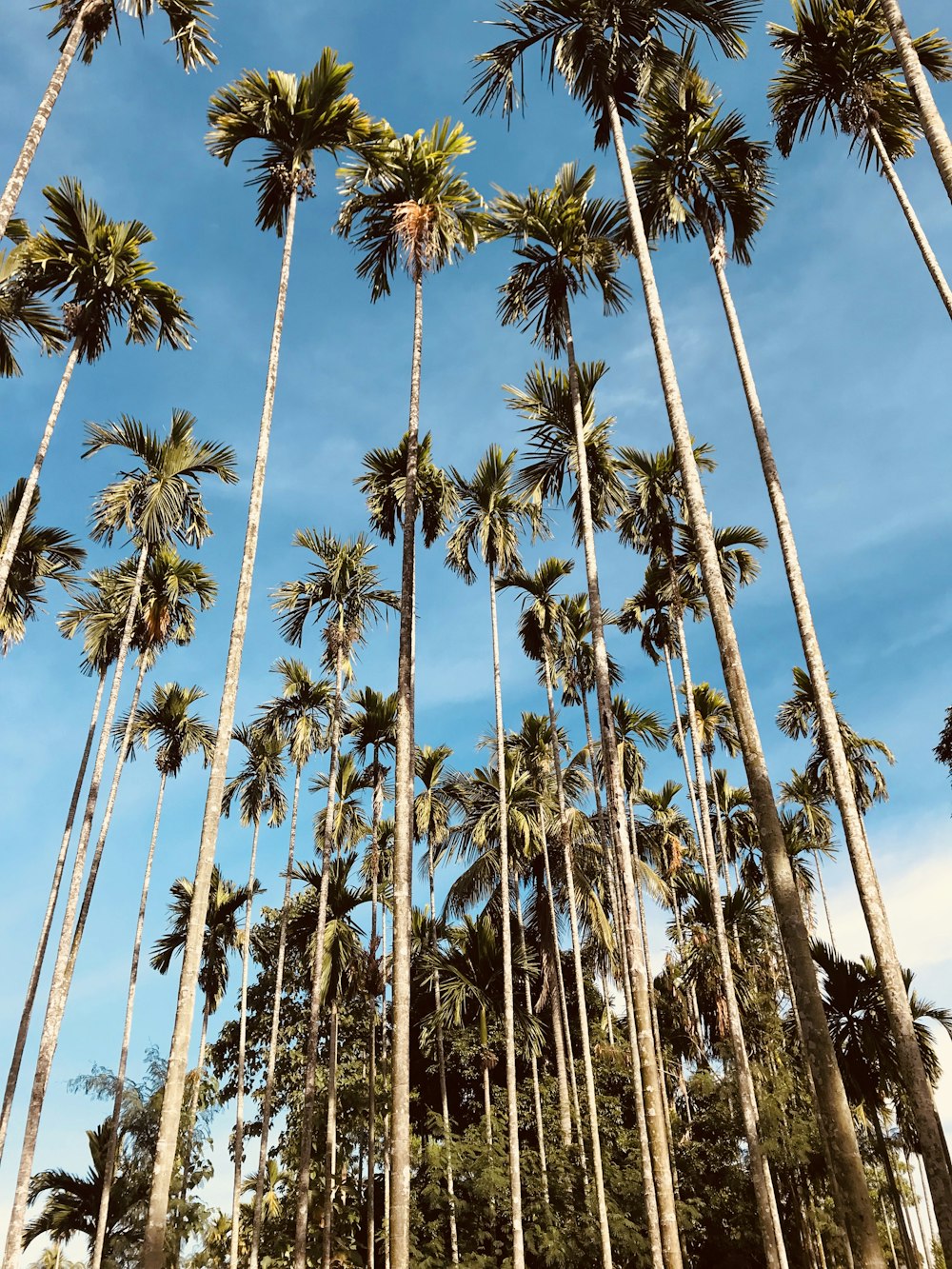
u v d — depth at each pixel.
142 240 16.25
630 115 15.32
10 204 11.64
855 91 15.09
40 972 20.73
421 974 27.50
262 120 14.86
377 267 17.80
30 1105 17.59
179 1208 25.98
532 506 19.02
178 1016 10.30
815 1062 8.16
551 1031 29.05
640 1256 20.66
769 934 24.58
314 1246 25.80
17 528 14.41
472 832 25.12
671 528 20.73
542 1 14.24
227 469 19.16
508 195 16.94
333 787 23.61
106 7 13.72
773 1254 14.84
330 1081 23.19
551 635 24.72
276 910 32.72
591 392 18.19
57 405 15.34
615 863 23.88
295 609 24.77
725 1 13.52
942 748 21.34
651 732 25.62
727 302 14.85
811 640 13.01
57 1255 27.64
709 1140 24.52
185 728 27.70
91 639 22.80
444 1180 22.64
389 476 21.14
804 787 29.44
